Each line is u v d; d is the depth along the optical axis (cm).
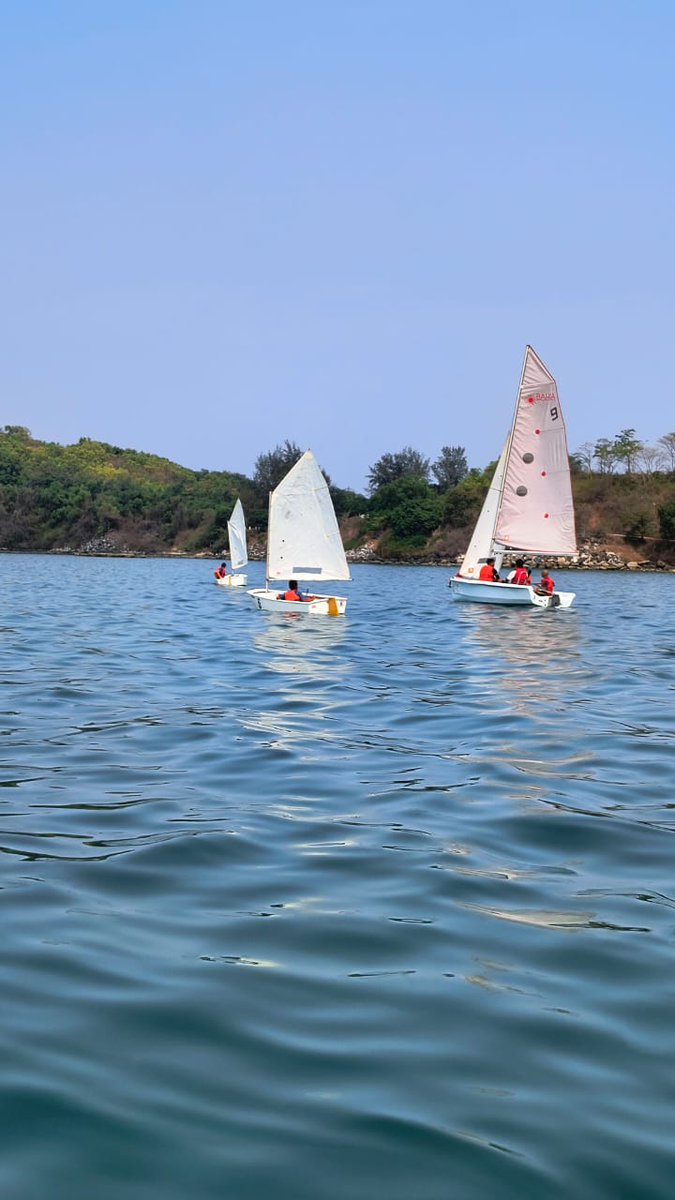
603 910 697
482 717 1481
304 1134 424
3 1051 488
